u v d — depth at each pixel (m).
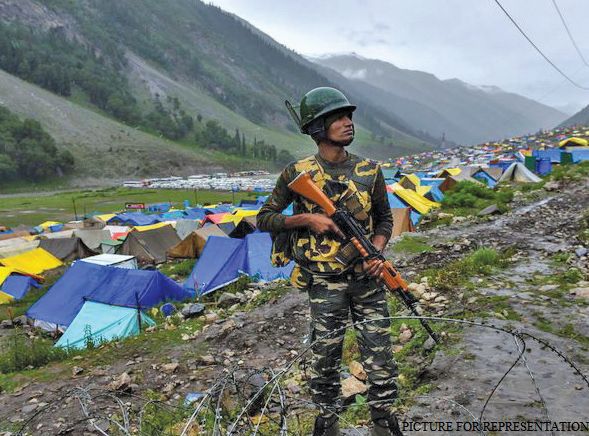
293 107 2.83
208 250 18.92
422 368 4.55
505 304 6.07
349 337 5.93
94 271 16.91
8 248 36.62
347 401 4.16
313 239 2.68
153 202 108.06
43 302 17.16
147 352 7.63
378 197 2.78
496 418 3.36
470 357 4.48
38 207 107.44
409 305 2.53
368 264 2.54
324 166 2.72
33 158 180.12
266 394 4.37
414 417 3.59
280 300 9.15
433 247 12.07
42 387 6.86
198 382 6.17
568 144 63.12
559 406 3.42
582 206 17.78
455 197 25.34
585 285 6.59
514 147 127.88
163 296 15.72
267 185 137.25
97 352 8.20
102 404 5.88
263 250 18.09
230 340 7.48
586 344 4.54
